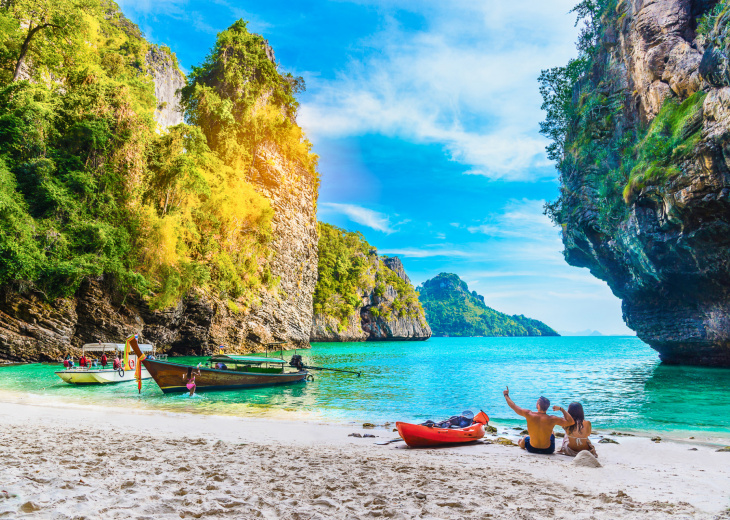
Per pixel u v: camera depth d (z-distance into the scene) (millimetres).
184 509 3750
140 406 16688
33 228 30031
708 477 6711
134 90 42156
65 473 4918
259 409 16359
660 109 33594
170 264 38719
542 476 6574
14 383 22188
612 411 16547
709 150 26344
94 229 32781
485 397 20047
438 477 6078
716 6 27562
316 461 7027
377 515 3973
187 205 43188
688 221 29891
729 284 32625
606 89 40500
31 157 31672
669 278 36406
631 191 33875
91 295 34250
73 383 21953
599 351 80875
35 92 32750
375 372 32812
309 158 71250
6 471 4785
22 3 34969
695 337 37688
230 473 5605
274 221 61281
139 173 38000
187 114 58250
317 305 102062
